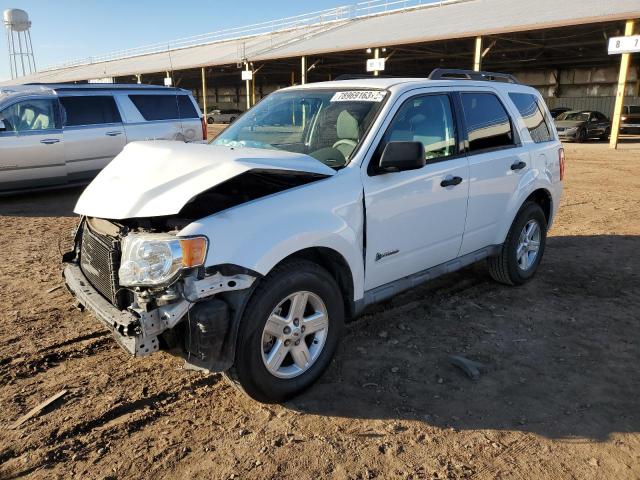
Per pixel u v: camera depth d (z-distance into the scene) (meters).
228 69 38.72
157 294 2.84
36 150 9.64
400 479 2.70
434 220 4.22
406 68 38.97
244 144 4.31
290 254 3.21
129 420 3.13
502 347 4.12
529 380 3.66
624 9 18.97
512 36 24.41
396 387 3.54
